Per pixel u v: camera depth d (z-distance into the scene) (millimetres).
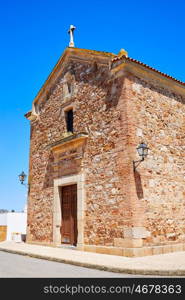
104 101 11406
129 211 9508
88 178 11484
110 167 10570
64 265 8539
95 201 10961
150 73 11516
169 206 10852
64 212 12969
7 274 7188
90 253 10328
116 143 10492
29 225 15148
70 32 14531
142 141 10500
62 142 12852
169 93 12383
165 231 10398
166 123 11789
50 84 15344
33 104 16391
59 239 12859
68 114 13805
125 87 10555
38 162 15250
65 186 13156
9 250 12242
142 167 10219
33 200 15109
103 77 11719
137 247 9258
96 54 12109
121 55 10930
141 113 10789
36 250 11672
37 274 7145
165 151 11367
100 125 11375
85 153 11852
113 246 9883
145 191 10078
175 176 11516
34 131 16188
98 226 10633
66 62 14266
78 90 13062
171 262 8023
